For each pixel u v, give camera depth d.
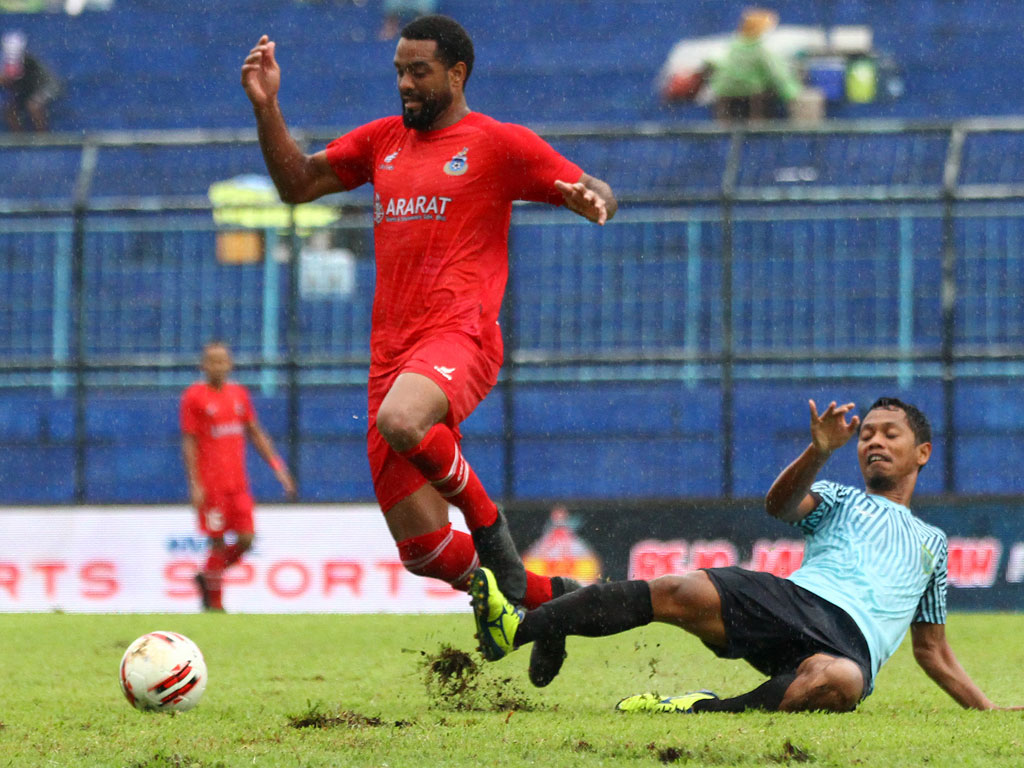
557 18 72.19
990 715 15.35
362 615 34.09
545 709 15.87
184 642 15.73
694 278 47.78
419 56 18.19
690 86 67.31
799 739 12.32
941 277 47.56
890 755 11.71
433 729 13.29
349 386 48.09
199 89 71.69
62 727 13.93
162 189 51.97
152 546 40.06
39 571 40.25
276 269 48.09
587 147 50.38
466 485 16.88
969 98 67.69
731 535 39.31
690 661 22.06
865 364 46.75
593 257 48.34
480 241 18.25
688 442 46.34
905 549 16.34
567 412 48.31
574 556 39.47
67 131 70.38
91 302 49.41
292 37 72.81
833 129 42.84
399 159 18.62
